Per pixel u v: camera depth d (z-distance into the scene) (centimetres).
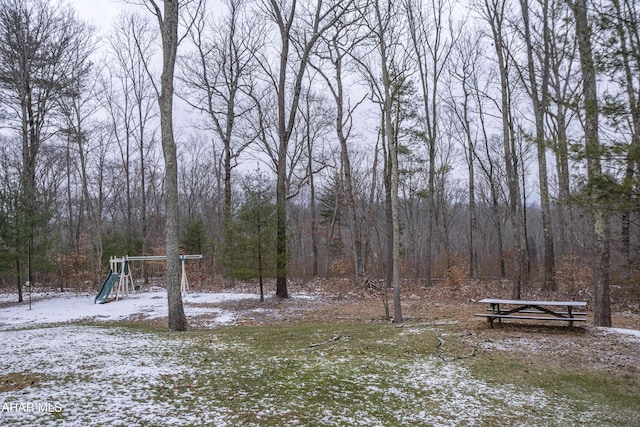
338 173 2925
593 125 809
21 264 1884
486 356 736
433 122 2284
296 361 683
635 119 572
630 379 614
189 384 550
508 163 1619
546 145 647
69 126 2456
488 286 2095
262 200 1585
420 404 504
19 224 1803
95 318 1328
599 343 829
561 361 705
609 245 997
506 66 1730
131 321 1255
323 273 3597
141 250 2866
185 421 429
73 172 3616
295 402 494
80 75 2456
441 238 3462
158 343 820
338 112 2155
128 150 2914
